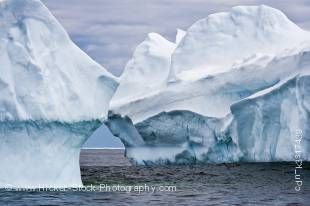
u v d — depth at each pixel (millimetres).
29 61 92562
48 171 92875
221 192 111188
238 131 191500
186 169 192375
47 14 96438
